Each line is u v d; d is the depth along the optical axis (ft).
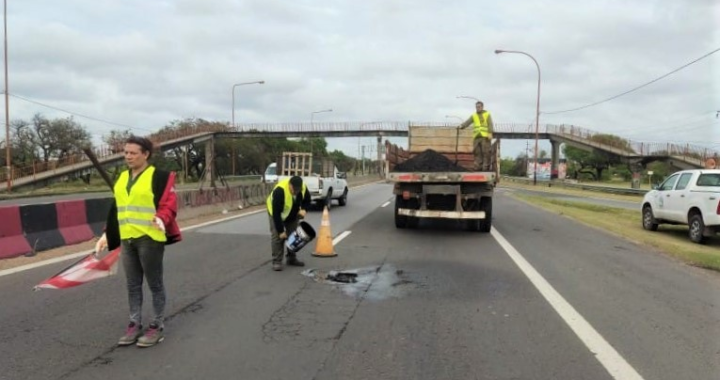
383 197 97.76
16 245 31.22
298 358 16.03
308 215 61.05
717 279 28.22
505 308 21.70
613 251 37.11
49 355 15.98
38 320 19.24
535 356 16.44
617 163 336.90
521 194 122.93
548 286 25.72
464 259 32.81
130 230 16.69
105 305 21.16
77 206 37.09
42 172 159.22
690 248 41.75
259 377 14.61
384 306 21.79
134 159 16.76
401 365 15.61
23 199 99.55
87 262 17.26
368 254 34.09
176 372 14.85
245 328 18.78
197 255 32.81
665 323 19.99
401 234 43.96
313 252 34.27
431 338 17.97
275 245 28.48
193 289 24.22
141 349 16.62
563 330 18.98
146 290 23.77
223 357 16.03
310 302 22.26
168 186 17.04
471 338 18.02
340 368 15.33
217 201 61.31
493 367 15.55
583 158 361.10
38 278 25.55
